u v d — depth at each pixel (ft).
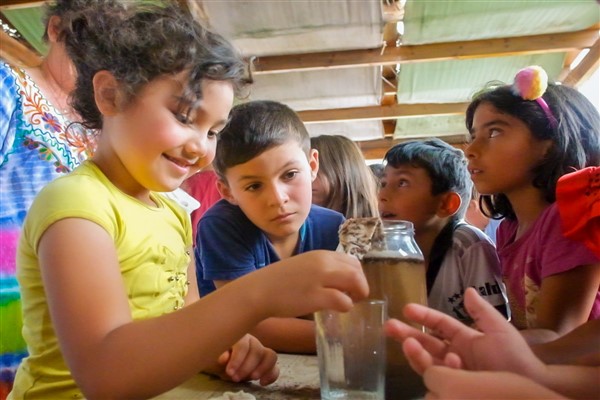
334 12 9.14
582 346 2.26
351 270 1.71
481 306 1.76
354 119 13.70
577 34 10.25
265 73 11.09
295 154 3.43
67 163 3.86
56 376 2.34
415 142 4.35
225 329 1.78
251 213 3.44
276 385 2.20
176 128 2.37
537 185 3.47
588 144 3.51
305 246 3.91
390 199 4.08
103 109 2.46
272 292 1.77
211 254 3.66
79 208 2.15
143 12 2.63
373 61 10.83
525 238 3.51
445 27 9.98
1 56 8.67
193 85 2.38
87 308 1.91
